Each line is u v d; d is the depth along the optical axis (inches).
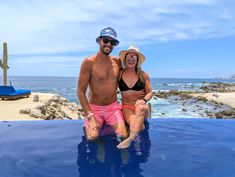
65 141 76.6
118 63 89.1
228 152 67.4
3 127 94.8
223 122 105.2
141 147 70.9
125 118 86.6
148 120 107.7
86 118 84.9
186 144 74.2
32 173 53.3
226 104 478.3
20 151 67.6
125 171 54.4
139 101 77.2
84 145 72.6
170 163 59.1
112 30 81.5
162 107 437.4
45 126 96.4
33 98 301.1
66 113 282.2
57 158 62.2
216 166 57.3
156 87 1366.9
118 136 80.5
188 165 57.7
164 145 73.2
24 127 94.7
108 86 85.7
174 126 97.6
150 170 54.9
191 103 502.6
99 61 84.8
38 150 68.3
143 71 88.1
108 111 86.0
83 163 58.9
